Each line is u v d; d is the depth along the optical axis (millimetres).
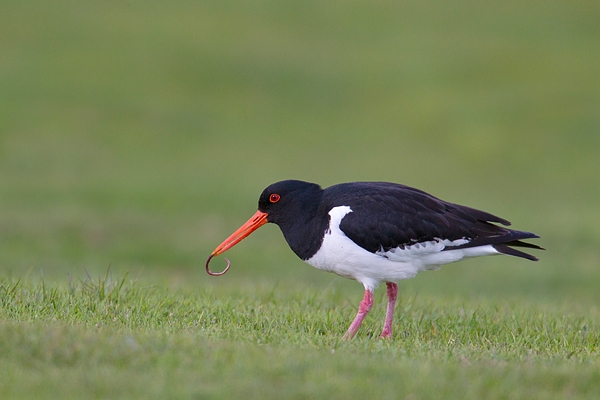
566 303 12203
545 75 32719
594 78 32375
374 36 37094
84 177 23156
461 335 8234
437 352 7043
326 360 6352
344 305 9867
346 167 25719
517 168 26297
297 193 8688
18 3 36562
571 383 6148
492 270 16984
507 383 6047
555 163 26625
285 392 5660
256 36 36281
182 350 6477
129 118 28453
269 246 18766
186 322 7984
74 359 6207
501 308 9984
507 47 35562
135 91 30531
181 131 28062
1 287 8547
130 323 7668
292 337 7375
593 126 28828
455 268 17094
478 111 30125
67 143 25891
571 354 7363
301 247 8680
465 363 6645
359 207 8328
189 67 32875
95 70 31641
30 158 24359
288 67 33688
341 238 8305
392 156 26984
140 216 20109
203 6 39094
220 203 21625
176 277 14570
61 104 28719
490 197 23281
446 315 9203
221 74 32688
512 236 8570
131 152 25891
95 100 29406
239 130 28703
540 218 20828
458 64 34062
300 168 25438
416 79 33094
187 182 23344
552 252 18078
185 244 18422
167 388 5676
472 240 8508
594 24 37812
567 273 16688
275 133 28719
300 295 10273
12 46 32750
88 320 7652
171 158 25703
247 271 17000
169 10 38344
